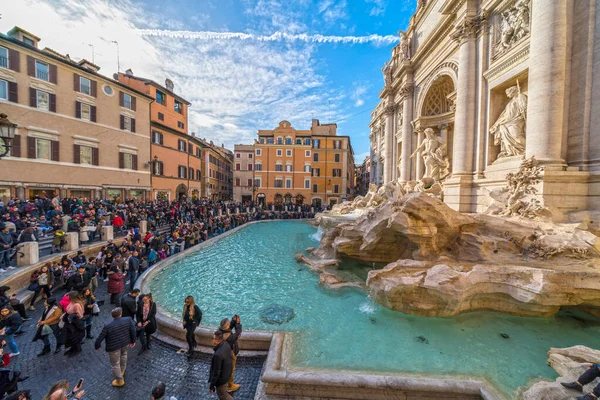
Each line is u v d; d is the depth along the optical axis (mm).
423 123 24016
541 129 11125
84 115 25594
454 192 16453
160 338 7453
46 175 22641
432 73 22141
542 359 6023
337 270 13180
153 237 15148
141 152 31672
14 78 20781
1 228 11367
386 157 32125
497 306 8109
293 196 59000
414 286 7766
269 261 15242
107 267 11766
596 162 10266
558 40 10797
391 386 5051
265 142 59656
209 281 11797
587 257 8000
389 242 12203
